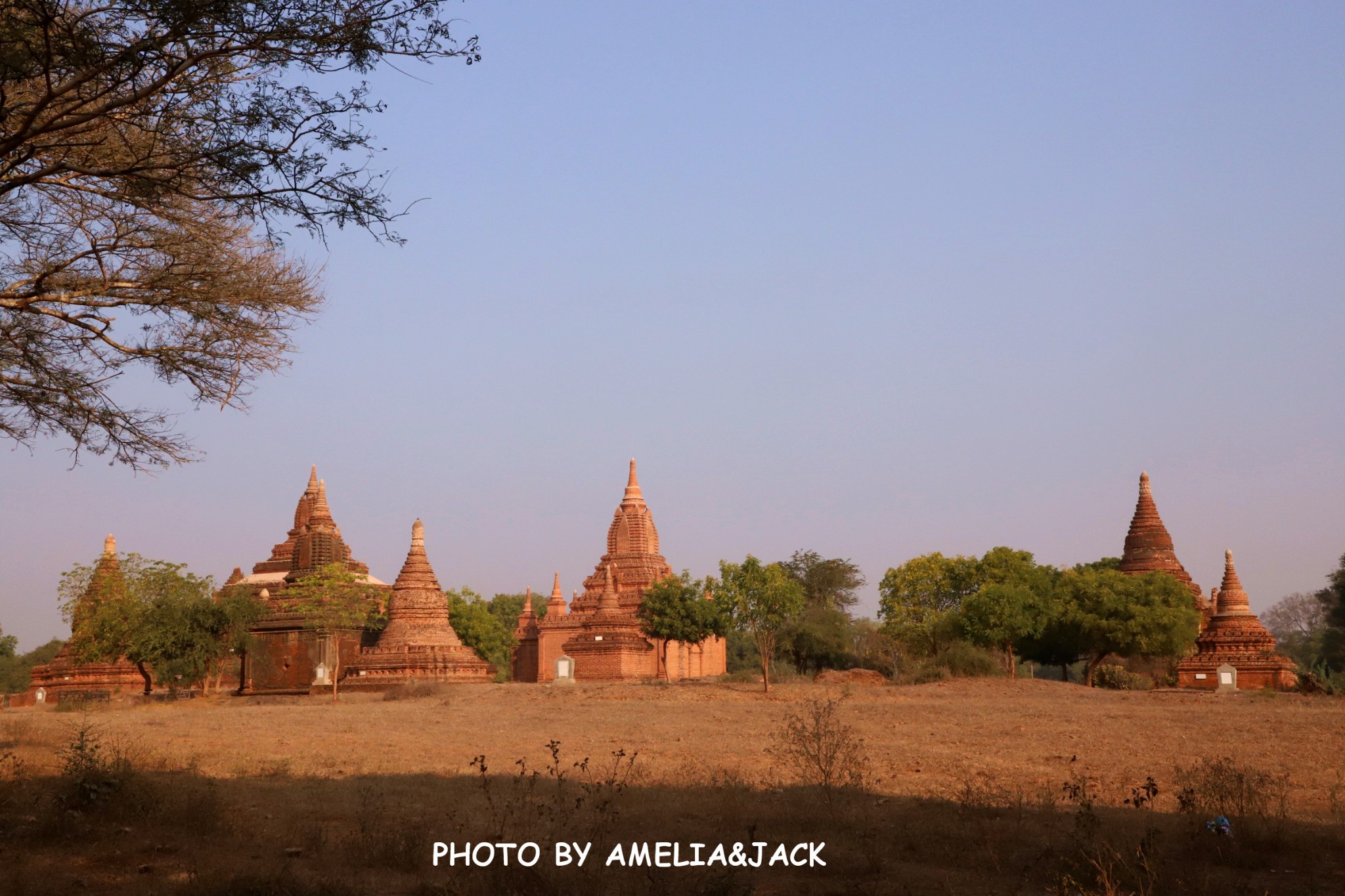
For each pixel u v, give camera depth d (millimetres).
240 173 15172
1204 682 64688
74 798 15539
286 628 67188
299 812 16656
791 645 87812
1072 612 66750
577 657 80938
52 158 17359
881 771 21500
